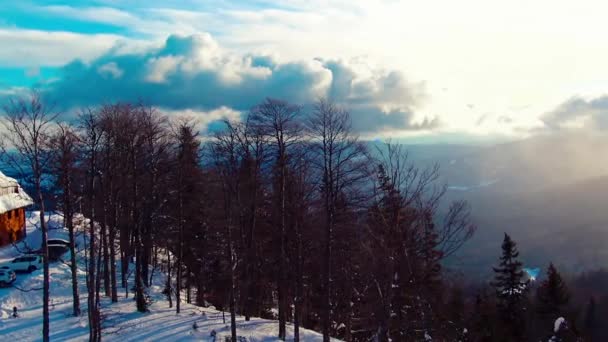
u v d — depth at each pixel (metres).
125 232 41.69
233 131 30.66
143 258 43.09
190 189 39.53
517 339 40.91
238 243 33.81
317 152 26.34
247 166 30.89
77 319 32.50
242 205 32.16
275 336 31.92
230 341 29.64
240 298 39.56
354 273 31.58
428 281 19.45
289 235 33.09
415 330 19.55
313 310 41.50
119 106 36.81
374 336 20.78
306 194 31.41
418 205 17.56
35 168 25.42
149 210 36.62
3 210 48.78
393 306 19.30
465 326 33.75
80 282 41.62
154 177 36.50
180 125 37.34
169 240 43.53
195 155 36.94
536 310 43.91
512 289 41.78
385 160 18.06
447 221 17.44
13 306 34.94
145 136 36.81
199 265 43.50
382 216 17.80
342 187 24.77
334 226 27.19
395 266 18.09
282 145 30.08
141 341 29.25
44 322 25.86
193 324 32.19
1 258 47.69
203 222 40.31
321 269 34.47
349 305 33.47
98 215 36.84
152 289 44.28
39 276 41.19
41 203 25.98
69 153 29.64
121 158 36.28
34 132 27.12
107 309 34.62
